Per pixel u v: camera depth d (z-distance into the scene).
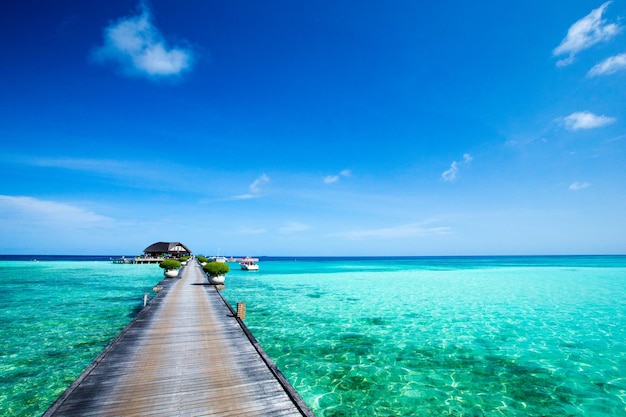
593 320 18.39
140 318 13.21
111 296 24.50
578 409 8.58
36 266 66.06
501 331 15.98
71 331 14.87
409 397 9.20
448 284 37.34
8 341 13.38
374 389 9.70
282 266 87.31
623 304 23.42
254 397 6.43
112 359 8.36
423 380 10.31
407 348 13.36
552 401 8.98
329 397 9.20
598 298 26.27
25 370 10.52
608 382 10.19
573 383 10.13
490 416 8.22
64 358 11.55
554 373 10.87
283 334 15.33
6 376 10.05
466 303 23.89
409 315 19.56
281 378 7.16
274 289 31.88
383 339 14.59
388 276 49.50
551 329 16.38
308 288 32.91
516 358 12.23
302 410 5.86
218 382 7.09
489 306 22.62
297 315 19.41
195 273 36.06
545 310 21.19
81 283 33.41
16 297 24.12
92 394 6.38
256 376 7.44
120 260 78.50
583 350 13.18
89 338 13.84
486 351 13.03
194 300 17.67
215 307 15.66
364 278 45.69
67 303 21.64
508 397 9.20
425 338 14.76
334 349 13.21
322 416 8.17
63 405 5.93
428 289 32.41
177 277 31.55
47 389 9.24
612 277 45.78
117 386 6.77
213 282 25.92
